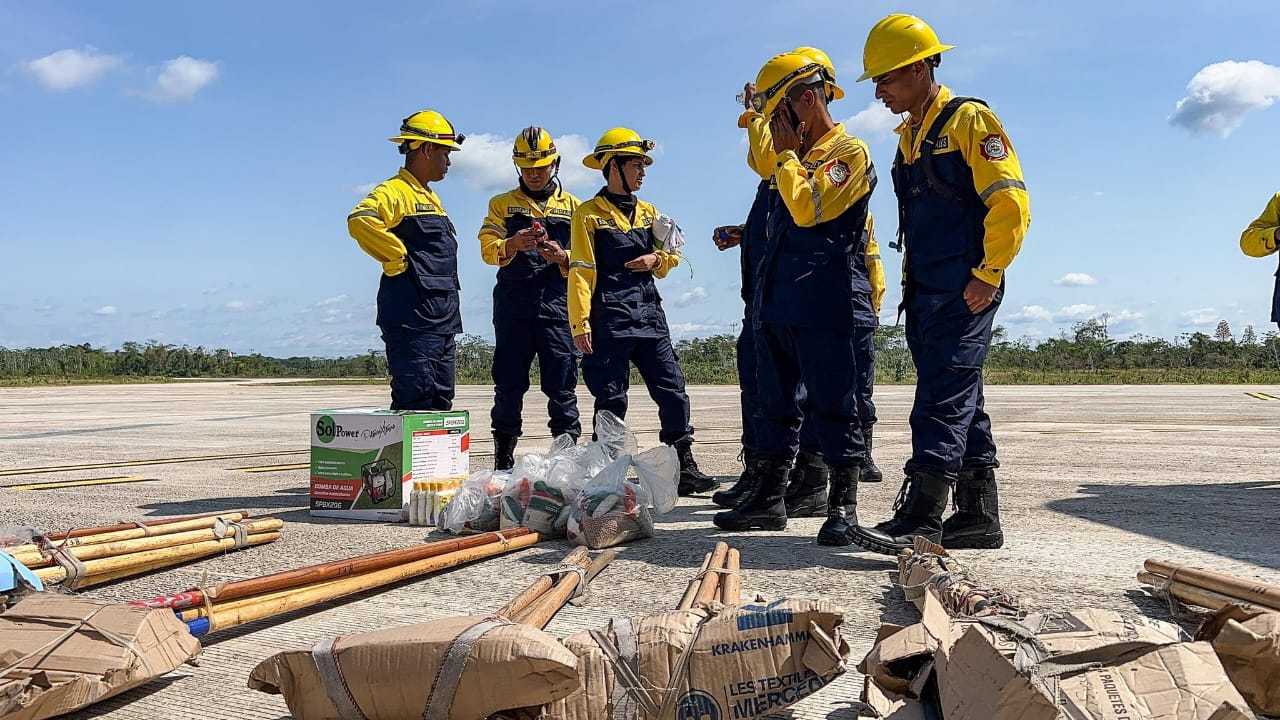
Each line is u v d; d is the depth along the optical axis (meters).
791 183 3.33
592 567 2.95
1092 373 37.19
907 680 1.62
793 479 4.30
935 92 3.28
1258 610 1.80
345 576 2.71
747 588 2.79
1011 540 3.51
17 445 8.89
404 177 4.89
